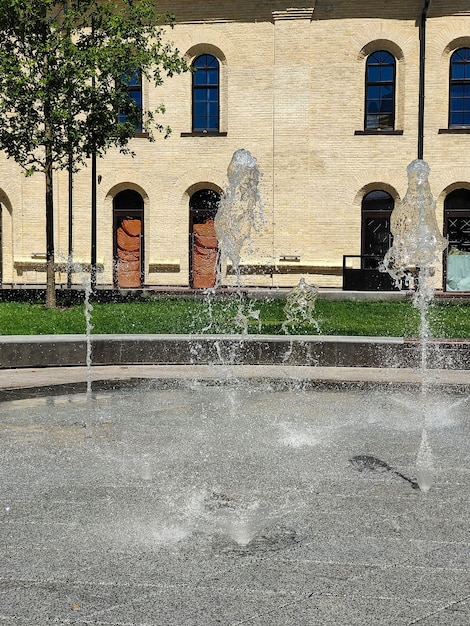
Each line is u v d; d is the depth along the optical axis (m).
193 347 11.21
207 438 6.92
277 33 24.58
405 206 24.17
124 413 8.03
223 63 25.06
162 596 3.65
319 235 24.72
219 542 4.34
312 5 24.31
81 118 25.89
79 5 18.61
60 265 25.53
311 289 21.97
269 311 17.33
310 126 24.62
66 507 4.96
